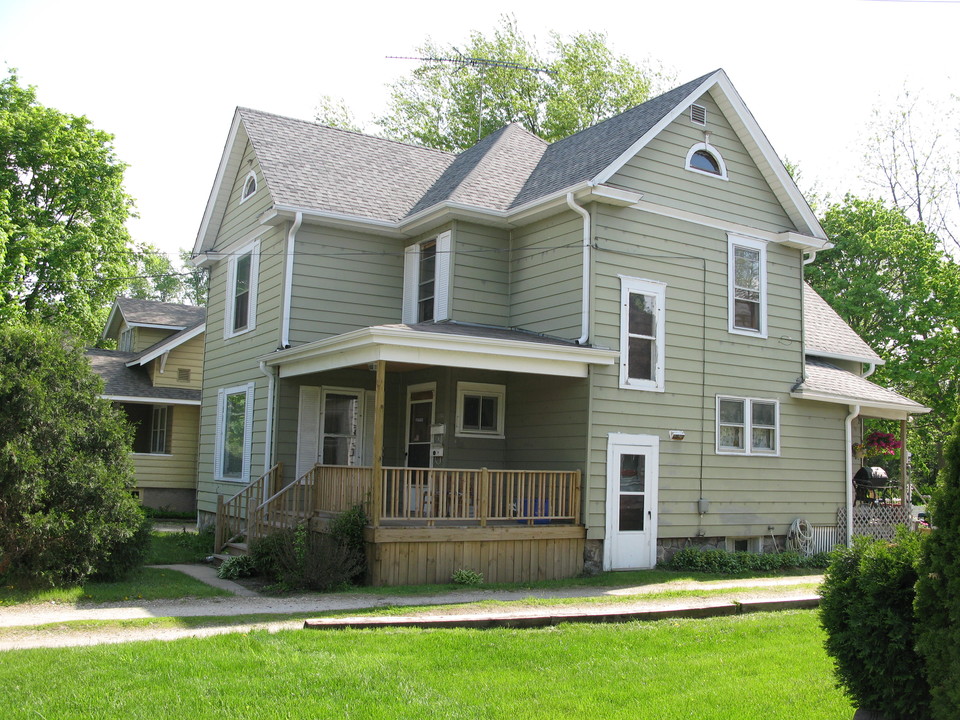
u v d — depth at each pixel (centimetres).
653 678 753
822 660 812
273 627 959
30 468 1161
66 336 1322
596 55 3800
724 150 1708
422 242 1753
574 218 1538
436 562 1315
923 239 2983
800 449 1778
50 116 2586
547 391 1553
